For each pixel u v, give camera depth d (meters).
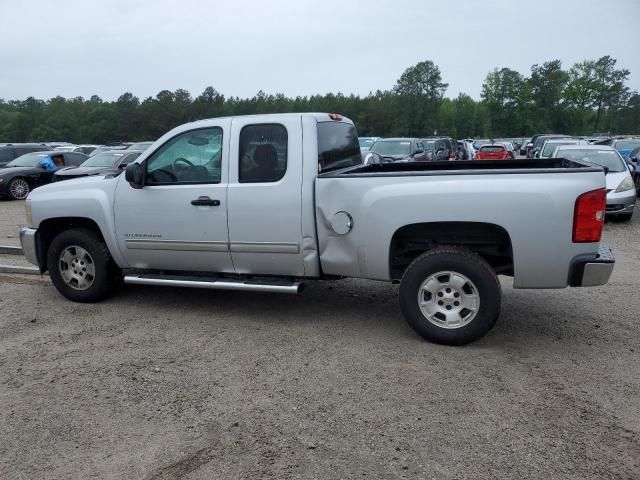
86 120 87.62
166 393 4.10
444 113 105.31
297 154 5.16
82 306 6.17
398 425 3.61
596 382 4.20
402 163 6.23
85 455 3.35
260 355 4.77
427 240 5.07
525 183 4.52
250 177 5.33
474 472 3.11
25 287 6.96
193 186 5.50
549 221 4.47
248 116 5.39
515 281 4.67
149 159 5.69
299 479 3.08
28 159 19.11
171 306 6.16
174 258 5.75
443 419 3.67
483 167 6.05
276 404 3.91
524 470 3.12
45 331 5.40
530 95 91.56
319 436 3.50
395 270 5.21
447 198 4.64
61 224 6.45
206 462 3.25
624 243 9.95
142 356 4.78
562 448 3.33
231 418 3.73
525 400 3.92
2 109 93.88
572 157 13.26
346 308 6.04
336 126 5.90
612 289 6.74
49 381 4.30
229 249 5.46
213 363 4.62
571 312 5.85
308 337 5.18
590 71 93.00
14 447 3.44
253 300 6.37
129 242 5.85
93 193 5.96
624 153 21.81
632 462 3.19
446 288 4.82
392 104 100.94
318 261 5.26
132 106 84.44
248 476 3.11
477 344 4.96
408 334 5.22
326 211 5.05
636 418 3.67
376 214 4.85
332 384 4.20
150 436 3.53
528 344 4.96
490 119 95.31
